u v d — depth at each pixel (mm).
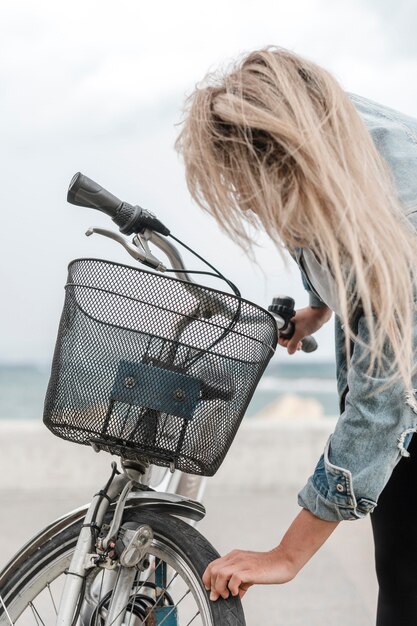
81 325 1480
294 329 1982
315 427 5852
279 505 5234
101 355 1469
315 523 1509
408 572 1668
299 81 1384
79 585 1574
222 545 4176
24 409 39719
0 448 5523
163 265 1628
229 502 5344
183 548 1608
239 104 1351
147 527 1598
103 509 1631
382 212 1331
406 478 1642
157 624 1663
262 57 1436
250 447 5789
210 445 1494
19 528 4457
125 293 1459
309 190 1312
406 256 1355
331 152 1333
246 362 1492
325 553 4109
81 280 1486
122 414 1474
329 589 3559
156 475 1959
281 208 1327
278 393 36656
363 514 1473
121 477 1679
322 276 1526
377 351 1344
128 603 1633
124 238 1628
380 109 1562
